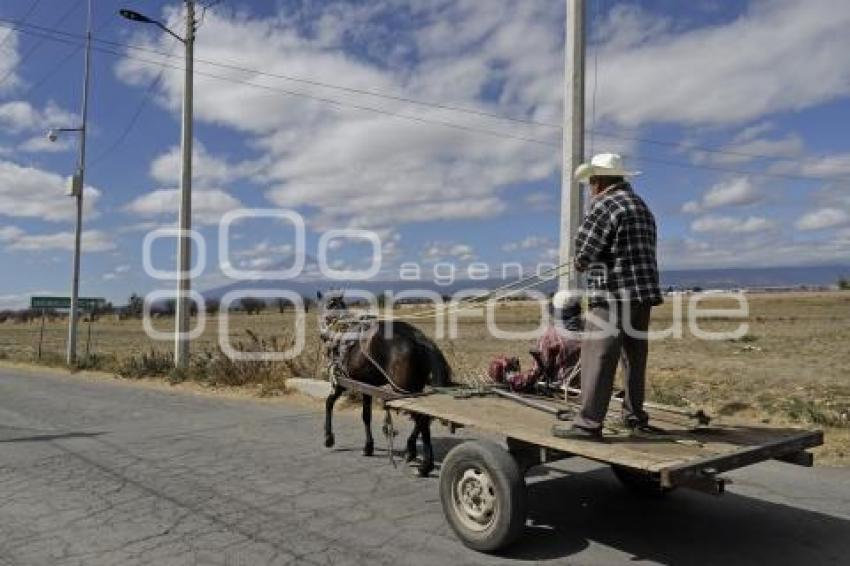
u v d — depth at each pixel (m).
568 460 9.38
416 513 7.33
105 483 8.67
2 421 13.41
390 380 8.91
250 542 6.56
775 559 6.02
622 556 6.12
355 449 10.40
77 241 27.91
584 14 11.98
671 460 5.32
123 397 16.92
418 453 10.10
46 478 8.96
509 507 5.95
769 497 7.68
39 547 6.54
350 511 7.43
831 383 16.16
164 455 10.16
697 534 6.63
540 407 6.92
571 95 11.91
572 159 11.81
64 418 13.69
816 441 6.30
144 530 6.94
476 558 6.11
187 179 20.88
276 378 17.53
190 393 17.59
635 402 6.53
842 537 6.50
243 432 11.84
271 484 8.48
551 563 5.99
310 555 6.23
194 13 21.00
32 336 55.25
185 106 21.03
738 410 12.12
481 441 6.30
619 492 7.95
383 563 6.04
